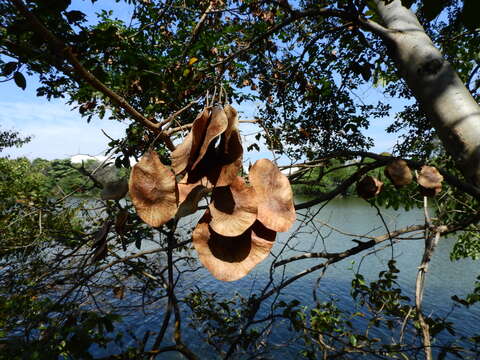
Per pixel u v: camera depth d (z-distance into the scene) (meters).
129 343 6.22
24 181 5.64
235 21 3.92
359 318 6.93
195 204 0.84
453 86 1.63
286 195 0.88
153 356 1.79
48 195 4.04
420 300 1.67
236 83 3.99
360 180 1.88
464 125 1.53
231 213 0.83
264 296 2.07
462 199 3.12
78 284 2.05
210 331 3.80
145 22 3.66
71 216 3.55
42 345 1.54
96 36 1.84
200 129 0.88
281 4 2.38
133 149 2.87
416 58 1.77
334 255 2.06
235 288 8.83
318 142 3.95
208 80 3.20
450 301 9.88
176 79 2.84
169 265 1.96
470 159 1.50
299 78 3.37
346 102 3.96
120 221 1.19
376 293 2.65
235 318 3.74
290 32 4.09
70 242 3.25
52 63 1.72
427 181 1.65
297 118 3.91
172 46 3.71
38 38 1.49
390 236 1.98
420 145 4.01
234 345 2.06
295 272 11.59
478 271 13.24
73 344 1.56
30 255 3.44
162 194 0.82
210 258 0.81
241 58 3.72
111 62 2.79
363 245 2.02
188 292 6.74
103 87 1.25
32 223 3.53
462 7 0.92
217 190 0.87
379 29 2.00
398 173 1.66
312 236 14.44
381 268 12.49
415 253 15.01
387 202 2.51
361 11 2.10
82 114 3.47
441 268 13.56
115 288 3.01
